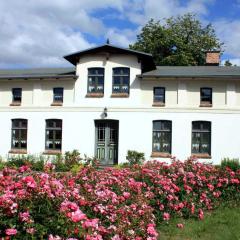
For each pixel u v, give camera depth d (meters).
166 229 8.74
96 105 21.92
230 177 11.13
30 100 23.06
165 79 21.25
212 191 10.75
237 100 20.77
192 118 20.95
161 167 10.40
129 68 21.69
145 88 21.55
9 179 6.06
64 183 6.67
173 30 40.44
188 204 9.73
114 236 5.51
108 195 6.59
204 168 10.93
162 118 21.19
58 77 22.16
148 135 21.27
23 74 22.94
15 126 23.33
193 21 41.03
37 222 4.83
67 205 5.00
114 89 21.89
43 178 5.56
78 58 22.22
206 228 9.01
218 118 20.75
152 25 40.84
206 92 21.17
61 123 22.42
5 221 4.64
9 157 22.11
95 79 22.14
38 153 22.48
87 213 6.05
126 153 21.33
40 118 22.72
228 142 20.61
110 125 22.02
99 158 21.91
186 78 20.88
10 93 23.53
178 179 10.02
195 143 20.98
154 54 39.56
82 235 4.79
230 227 9.18
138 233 6.43
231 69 22.69
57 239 4.61
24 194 4.93
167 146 21.20
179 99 21.11
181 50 38.72
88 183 7.60
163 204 9.02
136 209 7.12
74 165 17.38
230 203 11.05
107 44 21.38
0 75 23.14
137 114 21.44
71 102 22.28
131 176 9.21
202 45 40.09
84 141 21.97
